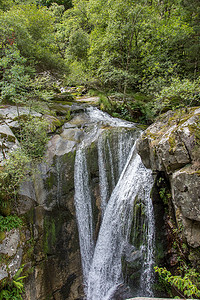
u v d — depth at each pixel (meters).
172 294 4.80
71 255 6.77
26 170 6.00
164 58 10.66
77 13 18.58
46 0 24.88
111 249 6.42
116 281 6.05
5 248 4.84
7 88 6.10
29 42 9.34
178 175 3.93
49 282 6.07
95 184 7.36
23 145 6.23
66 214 6.78
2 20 8.14
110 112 11.02
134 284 5.58
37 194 6.15
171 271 4.85
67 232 6.75
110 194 7.34
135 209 5.75
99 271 6.72
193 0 11.46
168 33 10.92
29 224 5.74
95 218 7.30
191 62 11.19
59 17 22.70
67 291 6.56
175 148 4.12
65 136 7.65
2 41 7.76
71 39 15.04
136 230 5.68
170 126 4.92
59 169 6.71
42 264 5.96
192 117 4.29
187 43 10.54
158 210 5.21
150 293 5.25
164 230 5.12
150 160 5.43
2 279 4.51
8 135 6.14
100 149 7.40
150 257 5.30
